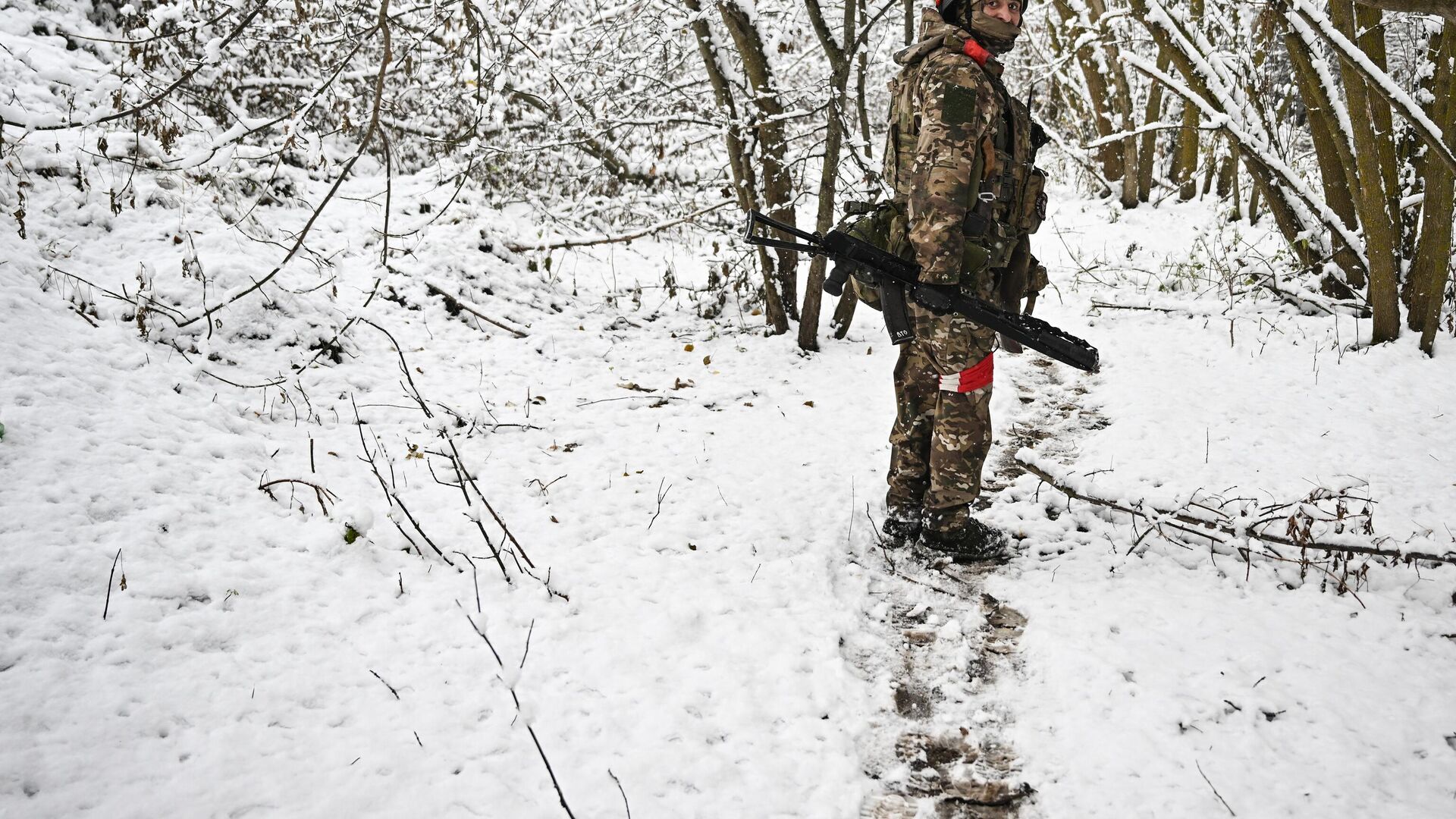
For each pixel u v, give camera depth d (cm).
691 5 535
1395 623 273
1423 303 487
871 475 382
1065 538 338
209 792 195
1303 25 454
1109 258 732
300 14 573
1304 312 552
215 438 334
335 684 233
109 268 436
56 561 248
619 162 823
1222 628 274
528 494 351
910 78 295
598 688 244
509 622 268
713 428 427
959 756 233
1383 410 422
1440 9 181
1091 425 440
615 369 501
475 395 441
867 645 277
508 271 609
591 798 208
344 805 197
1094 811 210
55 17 688
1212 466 376
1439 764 219
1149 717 238
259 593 260
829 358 530
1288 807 207
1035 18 1166
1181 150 921
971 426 304
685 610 278
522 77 717
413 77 770
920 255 282
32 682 212
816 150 618
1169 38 529
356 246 601
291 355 427
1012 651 275
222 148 395
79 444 302
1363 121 445
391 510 304
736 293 602
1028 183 299
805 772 222
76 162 502
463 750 218
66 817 183
